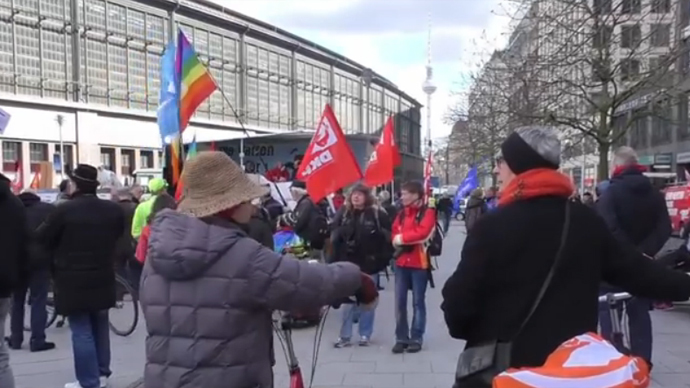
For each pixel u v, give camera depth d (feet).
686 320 29.84
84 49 108.37
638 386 7.86
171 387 8.64
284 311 9.29
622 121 84.84
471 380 8.87
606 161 58.80
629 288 9.11
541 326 8.48
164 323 8.72
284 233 35.19
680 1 55.83
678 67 65.77
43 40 102.42
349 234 24.80
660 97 63.52
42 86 102.42
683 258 14.01
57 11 104.32
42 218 28.25
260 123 141.69
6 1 96.53
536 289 8.50
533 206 8.70
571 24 55.57
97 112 110.52
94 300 18.60
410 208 24.57
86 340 18.80
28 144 100.32
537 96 59.77
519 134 8.93
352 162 27.45
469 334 9.20
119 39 114.21
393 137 35.40
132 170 117.39
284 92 149.79
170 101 25.31
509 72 74.18
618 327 17.13
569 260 8.52
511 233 8.56
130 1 115.24
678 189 49.03
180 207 9.07
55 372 22.59
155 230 8.93
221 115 131.03
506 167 9.25
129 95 116.47
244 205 9.25
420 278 24.82
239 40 135.74
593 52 55.31
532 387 7.72
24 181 99.40
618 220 17.72
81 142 107.45
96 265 18.60
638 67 61.41
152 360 8.85
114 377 21.70
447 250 69.77
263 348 8.99
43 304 25.59
